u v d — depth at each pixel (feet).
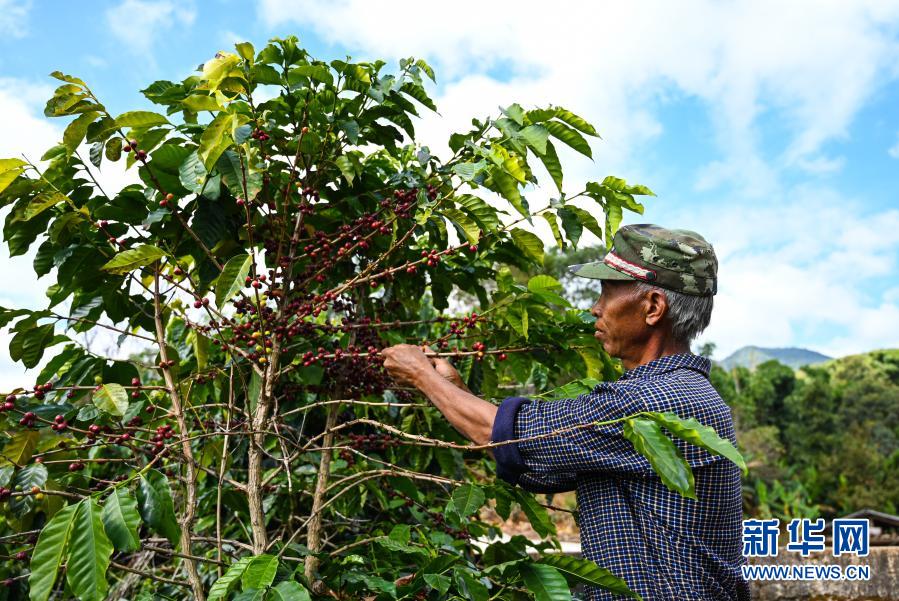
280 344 7.04
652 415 4.97
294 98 6.97
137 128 6.35
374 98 6.89
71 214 6.40
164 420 8.55
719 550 5.80
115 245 6.96
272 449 10.44
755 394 147.43
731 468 5.83
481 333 8.21
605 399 5.76
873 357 227.61
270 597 5.08
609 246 7.30
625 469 5.62
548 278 7.30
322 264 7.49
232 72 6.38
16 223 6.65
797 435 127.13
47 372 7.41
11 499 6.27
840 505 81.05
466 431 6.31
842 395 151.33
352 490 9.53
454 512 6.81
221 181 6.79
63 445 6.54
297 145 7.03
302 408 6.91
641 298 6.23
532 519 7.13
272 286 7.03
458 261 9.08
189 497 6.42
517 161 6.72
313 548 7.34
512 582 5.82
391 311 9.02
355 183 7.96
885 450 129.08
